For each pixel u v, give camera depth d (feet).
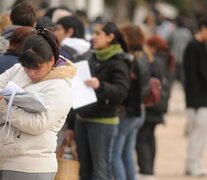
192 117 62.03
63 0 124.26
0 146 30.48
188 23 121.08
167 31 109.50
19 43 34.78
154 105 53.67
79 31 45.57
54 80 31.01
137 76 48.29
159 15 106.73
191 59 61.05
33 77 30.94
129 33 49.21
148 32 84.69
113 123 44.04
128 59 44.93
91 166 44.91
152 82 51.31
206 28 61.00
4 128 30.48
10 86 30.27
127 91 44.47
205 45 61.16
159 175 62.23
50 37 30.83
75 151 45.73
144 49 51.70
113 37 44.42
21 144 30.45
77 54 44.06
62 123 31.53
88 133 44.11
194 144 62.34
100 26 44.73
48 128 30.73
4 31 39.78
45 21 45.37
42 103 30.07
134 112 48.52
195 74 61.05
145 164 54.24
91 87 41.29
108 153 44.27
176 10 250.78
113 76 44.01
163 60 56.75
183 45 107.96
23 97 30.01
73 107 40.81
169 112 111.04
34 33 34.06
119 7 225.76
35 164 30.63
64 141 44.19
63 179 35.22
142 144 54.19
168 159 70.85
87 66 41.42
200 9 222.69
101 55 44.57
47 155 30.94
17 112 30.17
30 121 30.17
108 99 42.96
